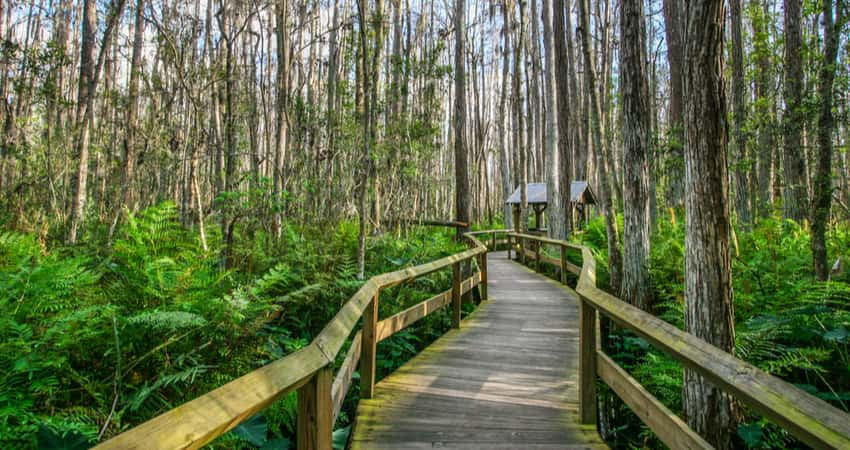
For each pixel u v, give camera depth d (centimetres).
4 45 968
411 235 1246
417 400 383
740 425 346
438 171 2834
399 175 1402
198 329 371
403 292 684
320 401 202
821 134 630
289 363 178
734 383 162
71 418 277
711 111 354
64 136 1370
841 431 120
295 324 554
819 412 129
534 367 469
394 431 327
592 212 2658
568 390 405
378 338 407
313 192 1157
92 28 1048
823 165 622
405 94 1423
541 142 2923
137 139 1383
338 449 344
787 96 960
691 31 358
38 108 1331
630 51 731
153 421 109
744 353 431
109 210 1128
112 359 352
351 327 261
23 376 301
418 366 473
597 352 336
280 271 487
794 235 865
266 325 470
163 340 368
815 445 126
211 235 782
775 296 538
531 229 1984
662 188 1789
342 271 666
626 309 272
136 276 436
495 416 352
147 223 509
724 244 357
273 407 351
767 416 148
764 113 1149
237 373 378
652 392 464
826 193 616
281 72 1105
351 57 1260
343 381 294
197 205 679
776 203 1298
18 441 259
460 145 1370
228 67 866
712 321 355
